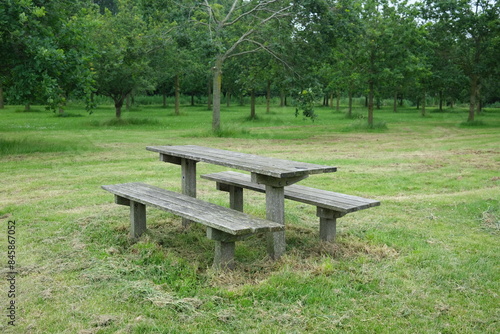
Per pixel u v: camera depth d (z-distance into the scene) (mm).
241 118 35094
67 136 20016
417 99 57281
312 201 5020
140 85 31266
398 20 25781
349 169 11070
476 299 3873
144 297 3834
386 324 3459
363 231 5836
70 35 15344
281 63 22469
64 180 9508
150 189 5680
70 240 5402
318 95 21625
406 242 5371
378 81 26453
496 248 5203
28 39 13570
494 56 29406
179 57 33125
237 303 3762
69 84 15188
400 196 8047
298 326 3410
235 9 24062
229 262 4414
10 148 14188
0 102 45719
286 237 5453
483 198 7688
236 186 6164
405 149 15984
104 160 12492
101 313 3594
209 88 53750
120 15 35062
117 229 5781
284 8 21266
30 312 3604
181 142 17906
